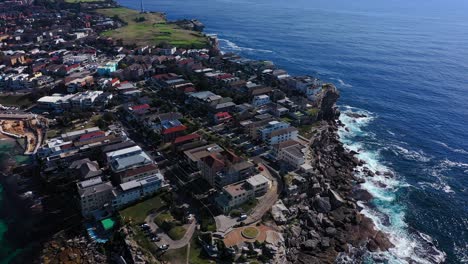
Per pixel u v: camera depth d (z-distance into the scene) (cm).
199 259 12556
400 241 15238
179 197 15712
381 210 17000
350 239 14862
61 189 16338
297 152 18000
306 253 13912
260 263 12588
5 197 16362
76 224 14512
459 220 16712
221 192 15762
